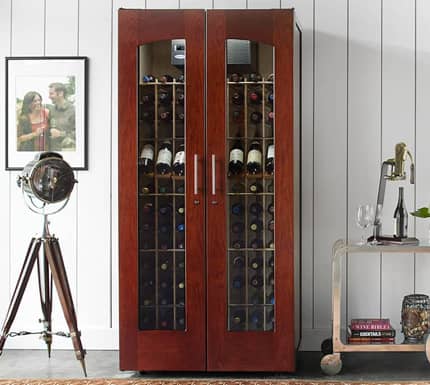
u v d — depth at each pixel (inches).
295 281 213.2
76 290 231.9
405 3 226.1
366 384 194.5
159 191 204.8
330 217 227.8
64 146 231.5
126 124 204.2
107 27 231.3
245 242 203.8
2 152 232.5
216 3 229.3
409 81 226.2
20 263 232.5
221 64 203.0
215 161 203.5
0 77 232.4
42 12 231.9
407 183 225.9
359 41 227.0
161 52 203.9
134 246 204.4
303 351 227.8
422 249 200.7
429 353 202.5
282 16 201.9
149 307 204.7
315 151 227.8
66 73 231.1
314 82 227.6
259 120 203.0
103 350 230.7
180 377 203.9
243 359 203.2
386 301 227.0
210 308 203.6
